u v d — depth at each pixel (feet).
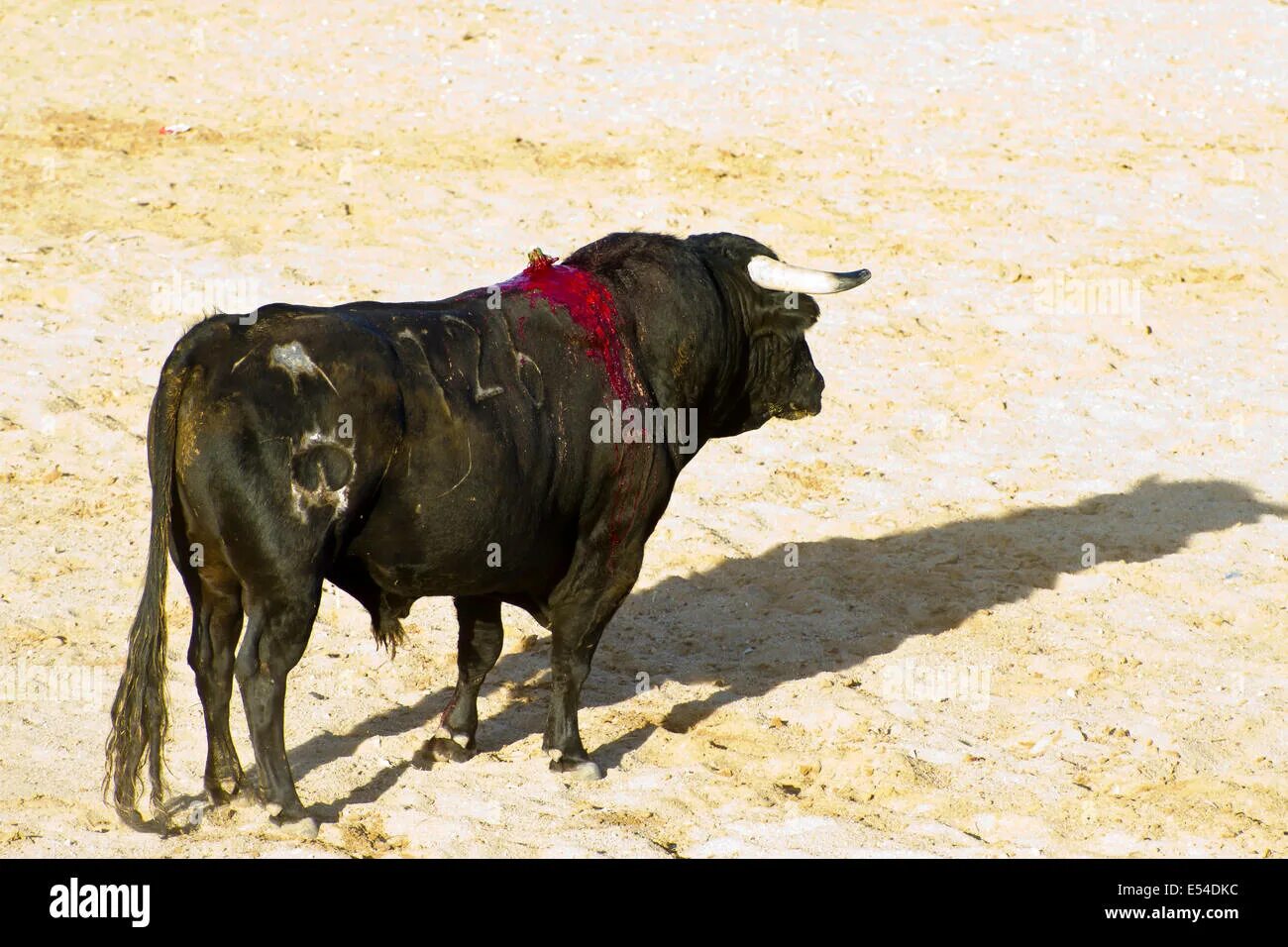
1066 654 30.89
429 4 78.38
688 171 60.18
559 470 24.43
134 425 40.78
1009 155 63.41
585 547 25.41
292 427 21.79
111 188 56.24
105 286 48.65
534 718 28.02
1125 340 49.42
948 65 72.79
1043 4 81.82
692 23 77.15
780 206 57.47
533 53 72.54
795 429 43.06
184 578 23.17
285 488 21.77
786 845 23.41
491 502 23.38
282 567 21.90
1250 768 26.37
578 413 24.62
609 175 59.57
